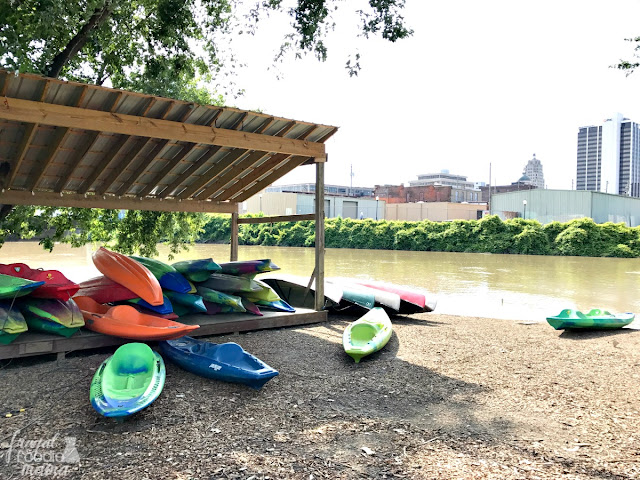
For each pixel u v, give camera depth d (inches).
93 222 476.7
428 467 140.7
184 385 203.6
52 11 275.1
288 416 177.5
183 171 345.1
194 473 134.8
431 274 793.6
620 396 202.1
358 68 362.3
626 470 139.0
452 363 250.8
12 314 218.4
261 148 295.6
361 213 2388.0
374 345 253.4
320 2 352.8
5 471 133.9
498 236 1451.8
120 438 155.6
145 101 246.7
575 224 1385.3
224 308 307.9
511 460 145.4
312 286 377.7
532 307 481.7
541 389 211.8
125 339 243.0
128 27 394.0
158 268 288.2
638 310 465.7
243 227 1788.9
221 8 405.4
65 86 221.9
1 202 322.7
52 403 181.5
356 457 146.6
